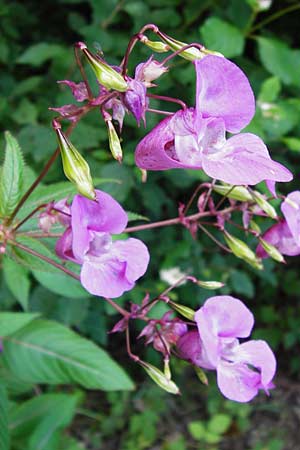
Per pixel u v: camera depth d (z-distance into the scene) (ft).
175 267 1.73
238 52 1.50
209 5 1.71
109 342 2.02
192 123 0.70
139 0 1.66
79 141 1.50
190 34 1.69
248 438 1.90
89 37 1.60
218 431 1.75
